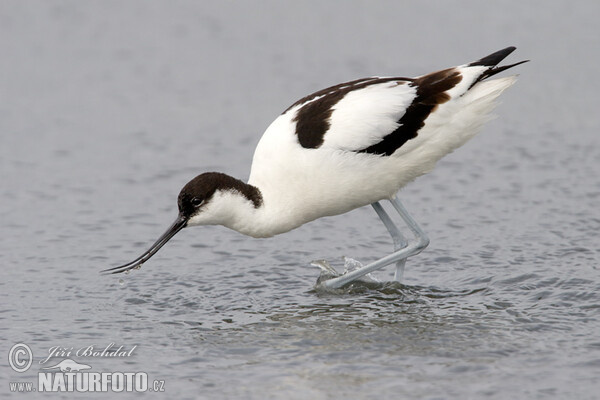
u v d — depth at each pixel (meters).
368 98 10.26
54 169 14.40
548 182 13.68
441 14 19.94
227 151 15.04
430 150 10.48
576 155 14.61
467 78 10.41
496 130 15.63
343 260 11.59
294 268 11.38
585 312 9.75
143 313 10.07
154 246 10.30
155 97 16.95
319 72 17.58
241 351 8.98
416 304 10.21
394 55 18.11
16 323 9.73
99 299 10.45
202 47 18.78
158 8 20.34
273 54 18.41
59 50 18.62
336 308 10.17
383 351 8.89
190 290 10.72
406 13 20.03
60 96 16.95
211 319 9.89
